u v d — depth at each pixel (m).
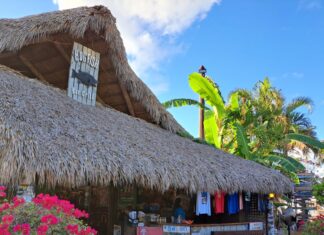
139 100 10.16
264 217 11.97
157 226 8.43
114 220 8.97
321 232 10.62
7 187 5.24
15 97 6.23
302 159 24.48
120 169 5.80
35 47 9.01
